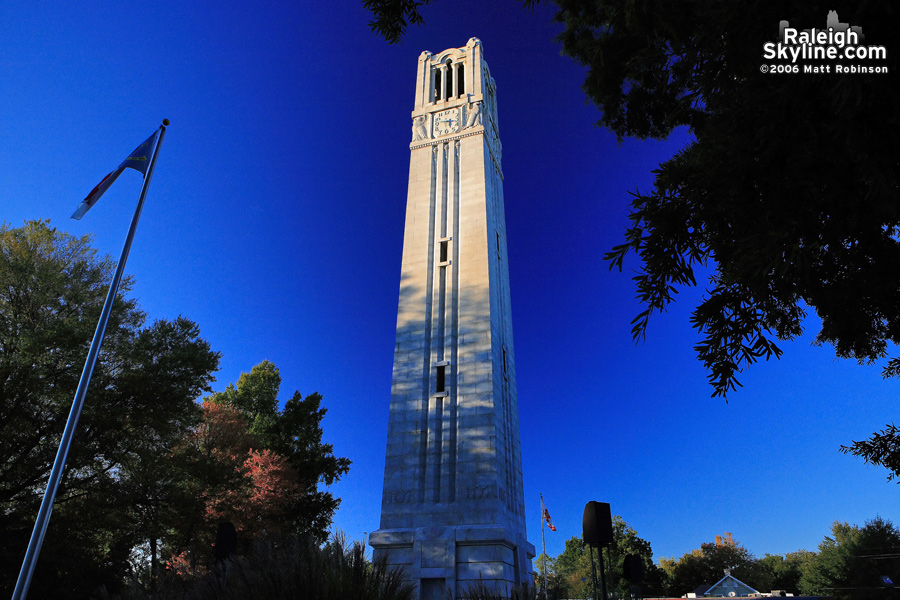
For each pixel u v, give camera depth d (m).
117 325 32.62
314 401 57.69
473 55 46.31
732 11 6.04
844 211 6.50
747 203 6.40
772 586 106.50
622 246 7.20
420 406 33.31
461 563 28.11
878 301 7.90
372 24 9.14
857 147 5.46
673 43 8.55
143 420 31.38
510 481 33.53
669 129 12.91
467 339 34.53
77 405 15.17
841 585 64.38
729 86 6.85
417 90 46.56
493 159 46.00
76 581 26.36
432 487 30.77
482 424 31.67
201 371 34.62
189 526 33.72
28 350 27.70
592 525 12.38
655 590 89.50
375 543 29.33
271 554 11.33
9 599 24.20
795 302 8.76
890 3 4.78
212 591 11.45
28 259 31.06
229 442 48.56
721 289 7.23
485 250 37.41
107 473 31.19
